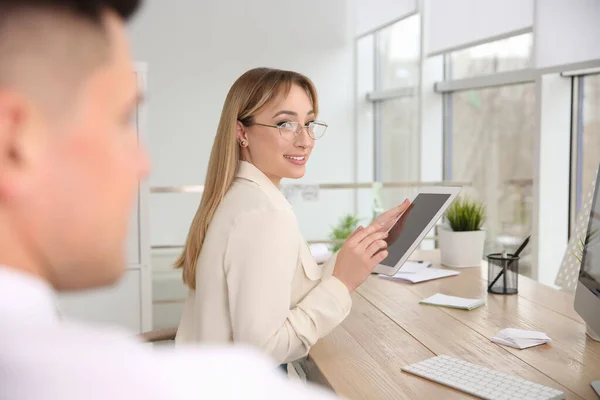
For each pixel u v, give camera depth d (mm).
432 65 5457
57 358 218
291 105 1681
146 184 3406
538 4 3588
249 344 1474
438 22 5234
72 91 247
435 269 2645
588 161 3574
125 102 267
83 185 248
